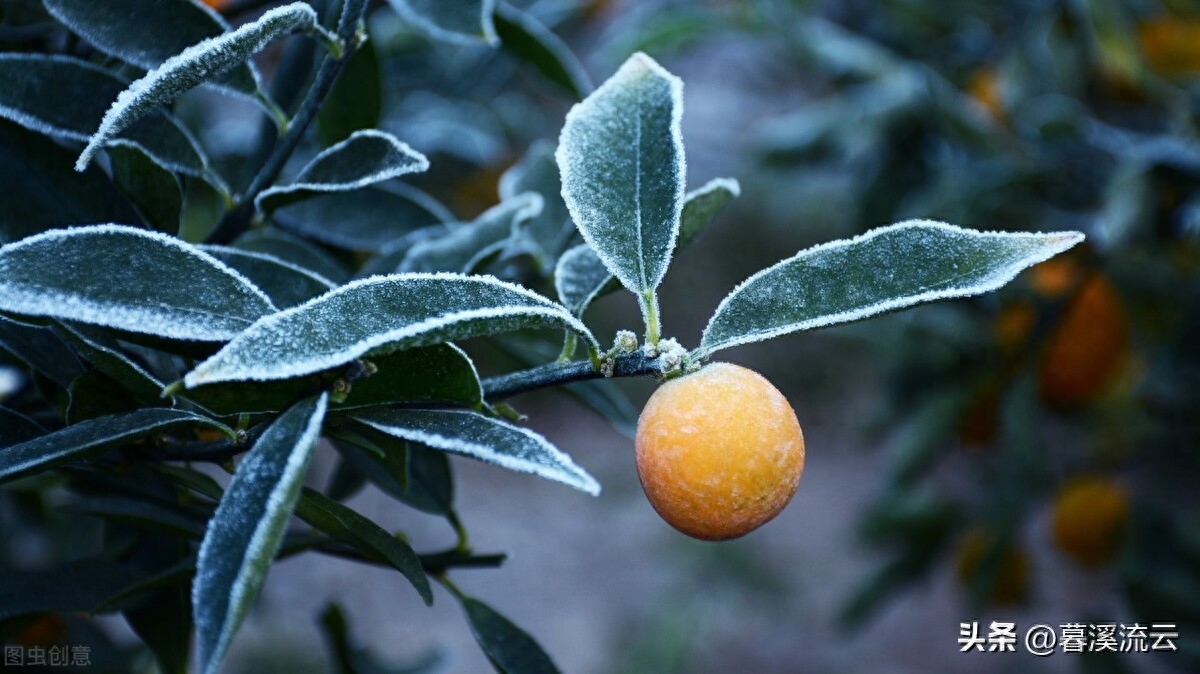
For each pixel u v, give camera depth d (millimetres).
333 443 339
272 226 389
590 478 250
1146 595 637
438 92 676
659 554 1165
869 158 728
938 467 1021
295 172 457
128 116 258
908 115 650
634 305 1682
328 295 248
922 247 265
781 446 262
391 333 242
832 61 645
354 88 361
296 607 1207
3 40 361
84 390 286
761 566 1141
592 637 1257
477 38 358
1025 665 788
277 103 368
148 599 334
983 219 647
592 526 1478
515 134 726
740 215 1712
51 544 490
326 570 1308
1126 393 680
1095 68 688
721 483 259
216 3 398
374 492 1456
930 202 630
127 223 316
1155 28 637
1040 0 641
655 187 275
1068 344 584
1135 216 537
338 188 306
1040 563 1141
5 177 307
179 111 523
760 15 650
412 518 1428
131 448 290
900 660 1213
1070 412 637
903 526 690
